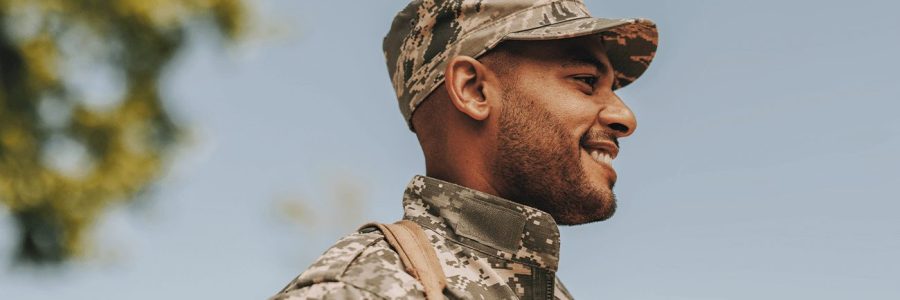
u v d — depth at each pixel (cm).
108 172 1026
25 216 1000
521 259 197
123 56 1055
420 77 220
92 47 1038
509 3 215
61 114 1019
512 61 211
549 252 198
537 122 207
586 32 205
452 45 215
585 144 209
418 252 183
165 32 1063
